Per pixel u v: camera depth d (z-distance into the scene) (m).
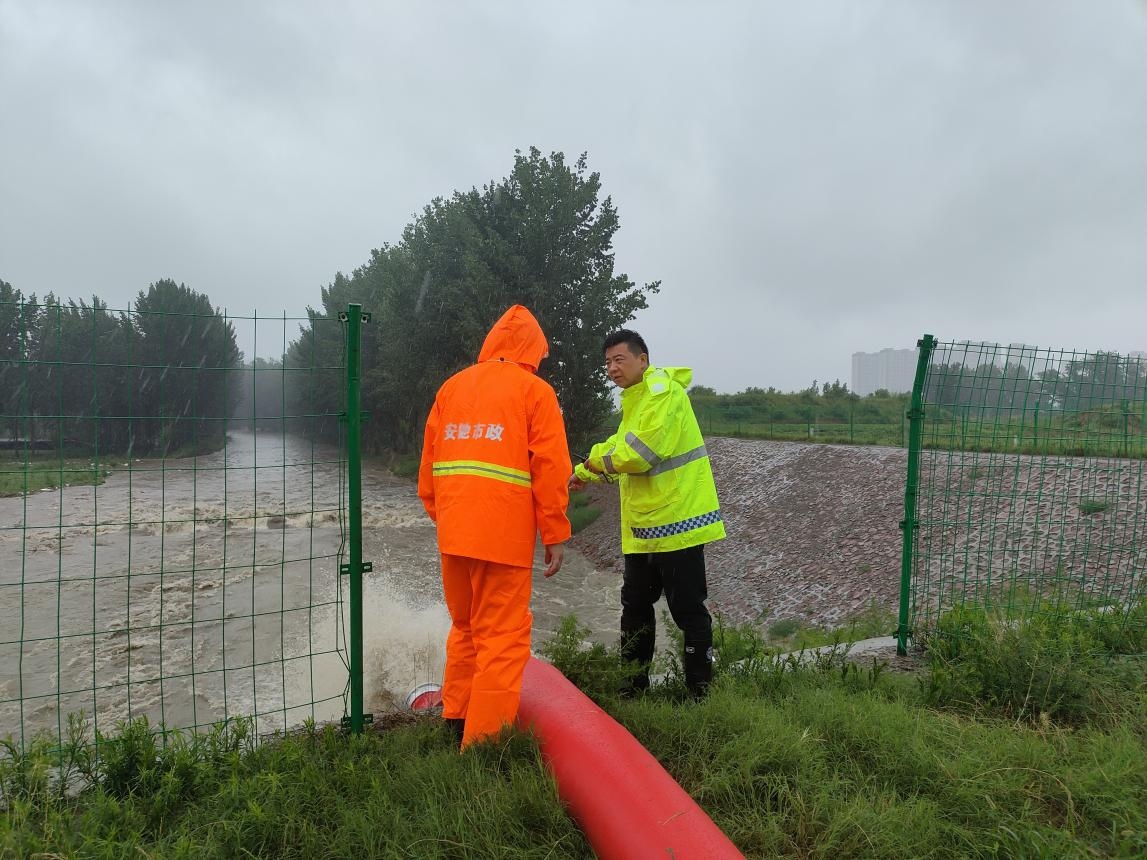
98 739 3.02
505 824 2.50
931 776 2.89
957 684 3.85
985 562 9.91
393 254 35.94
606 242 24.20
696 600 3.82
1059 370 5.38
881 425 35.91
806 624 11.35
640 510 3.83
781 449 21.45
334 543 16.03
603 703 3.49
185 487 24.22
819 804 2.63
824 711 3.35
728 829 2.58
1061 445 5.68
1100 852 2.46
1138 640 4.64
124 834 2.53
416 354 28.05
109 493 22.81
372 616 9.34
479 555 2.98
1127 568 8.00
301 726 3.62
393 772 2.98
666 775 2.60
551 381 23.62
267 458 27.31
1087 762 2.94
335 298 54.09
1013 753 2.98
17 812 2.48
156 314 3.54
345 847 2.41
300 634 8.97
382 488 27.64
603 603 13.05
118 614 10.33
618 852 2.29
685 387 3.93
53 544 15.53
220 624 9.62
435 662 7.16
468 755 2.90
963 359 5.05
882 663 4.64
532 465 3.12
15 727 6.59
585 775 2.61
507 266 22.97
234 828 2.47
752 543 15.75
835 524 14.47
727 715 3.26
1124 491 9.80
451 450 3.14
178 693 7.36
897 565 11.47
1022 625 4.32
